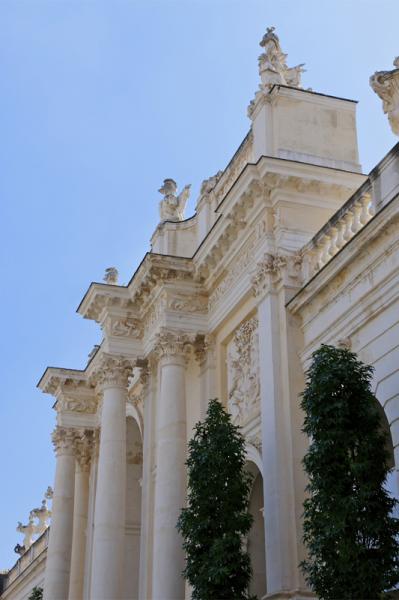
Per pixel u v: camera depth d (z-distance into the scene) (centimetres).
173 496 3038
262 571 2883
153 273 3344
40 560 6481
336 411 1820
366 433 1812
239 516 2300
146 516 3378
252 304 2967
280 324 2694
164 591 2906
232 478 2345
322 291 2538
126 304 3634
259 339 2762
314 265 2677
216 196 3522
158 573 2947
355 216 2519
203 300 3378
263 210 2825
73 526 4522
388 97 2306
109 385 3588
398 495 2033
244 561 2220
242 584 2200
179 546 2966
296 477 2473
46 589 4353
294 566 2381
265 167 2759
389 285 2222
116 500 3409
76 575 4412
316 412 1848
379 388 2216
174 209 3881
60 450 4609
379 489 1748
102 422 3566
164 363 3275
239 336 3109
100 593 3250
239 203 2897
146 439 3544
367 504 1703
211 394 3219
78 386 4691
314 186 2817
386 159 2295
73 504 4522
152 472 3447
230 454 2378
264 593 2850
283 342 2656
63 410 4641
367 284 2327
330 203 2848
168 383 3222
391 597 1716
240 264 3053
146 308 3566
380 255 2261
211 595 2170
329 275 2464
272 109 2980
